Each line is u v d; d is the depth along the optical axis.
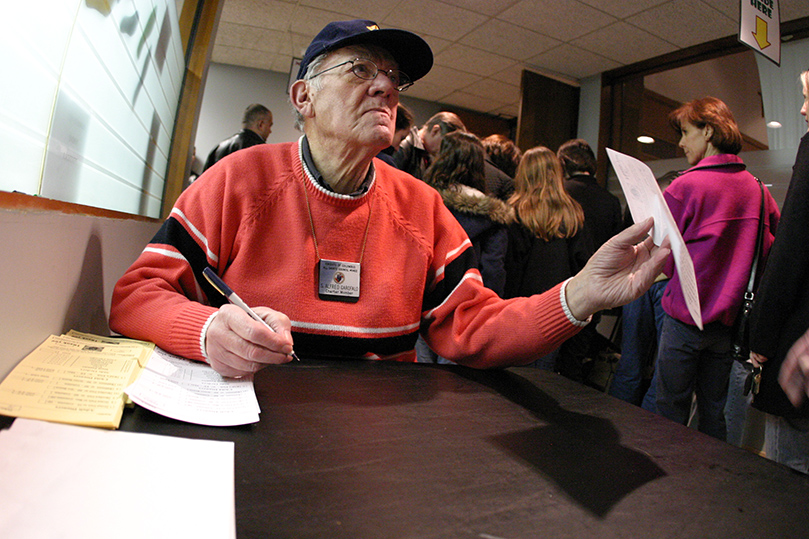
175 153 1.79
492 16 3.60
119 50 0.81
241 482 0.37
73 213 0.61
